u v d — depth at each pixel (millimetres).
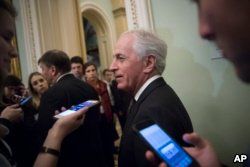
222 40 287
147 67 1251
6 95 1958
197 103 2078
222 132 1994
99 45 7156
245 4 268
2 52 617
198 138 668
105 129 3225
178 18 2115
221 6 277
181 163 612
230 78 1907
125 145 1100
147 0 2250
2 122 1554
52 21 3768
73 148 1758
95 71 3373
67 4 3848
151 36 1280
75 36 3834
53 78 1955
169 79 2189
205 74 2016
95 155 1873
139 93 1248
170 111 1057
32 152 1930
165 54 1303
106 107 3283
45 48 3711
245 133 1894
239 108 1901
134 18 2314
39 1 3725
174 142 687
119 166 1140
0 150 702
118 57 1302
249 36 272
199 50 2025
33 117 2082
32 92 2625
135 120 1060
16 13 708
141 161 930
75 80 1938
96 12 6812
